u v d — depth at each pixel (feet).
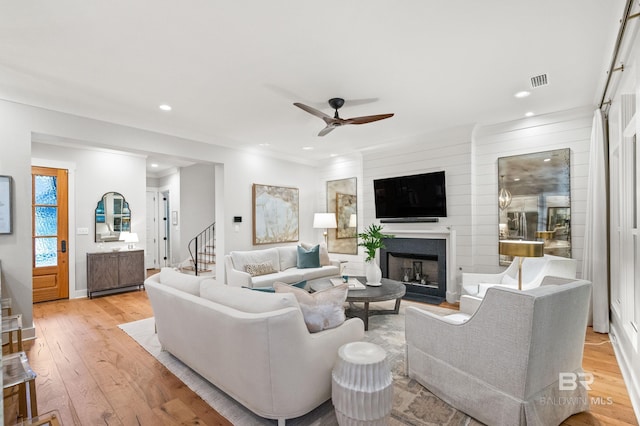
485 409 6.37
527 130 14.40
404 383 8.08
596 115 12.03
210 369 7.72
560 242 13.52
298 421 6.73
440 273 16.75
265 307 6.57
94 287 17.92
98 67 9.53
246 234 19.31
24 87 10.86
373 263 13.91
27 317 11.41
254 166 19.89
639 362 6.89
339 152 21.21
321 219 20.77
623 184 9.62
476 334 6.55
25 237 11.41
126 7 6.87
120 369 9.10
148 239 28.50
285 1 6.72
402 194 18.19
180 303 8.26
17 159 11.19
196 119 14.21
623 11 6.97
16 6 6.78
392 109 13.16
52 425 4.71
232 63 9.34
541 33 7.91
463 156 15.93
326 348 6.93
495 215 15.37
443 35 8.00
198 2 6.73
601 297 11.68
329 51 8.72
